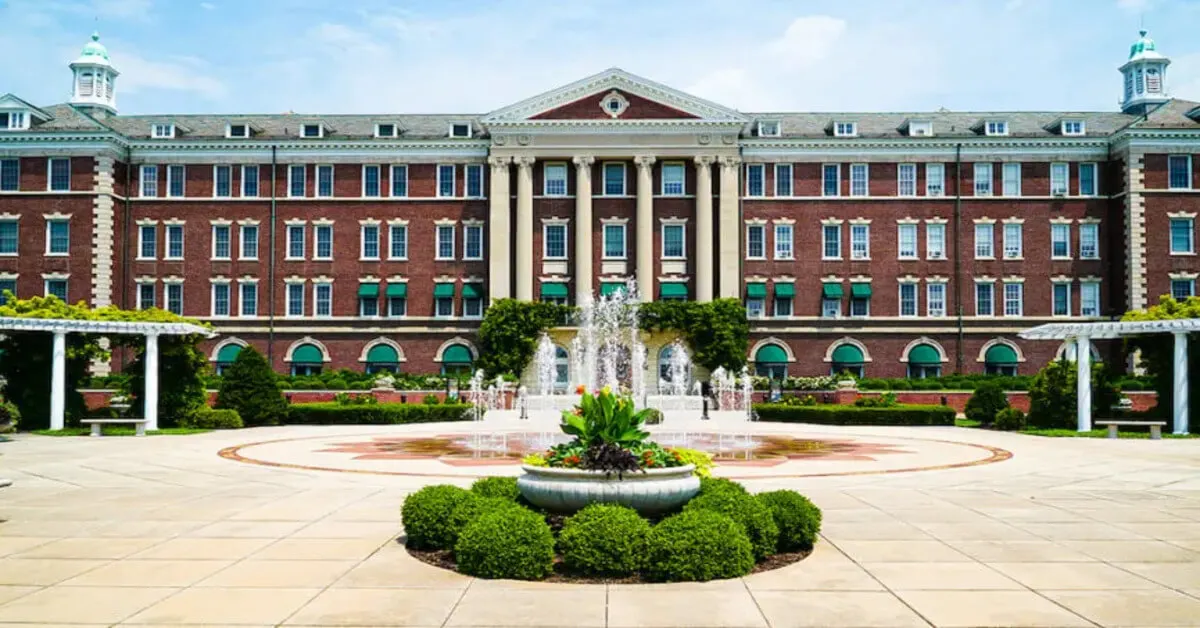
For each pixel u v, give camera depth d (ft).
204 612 38.58
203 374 164.25
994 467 90.99
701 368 236.02
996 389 168.35
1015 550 50.34
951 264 245.86
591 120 241.76
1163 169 237.25
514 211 247.50
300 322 246.06
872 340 245.04
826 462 96.99
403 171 248.73
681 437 140.67
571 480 49.52
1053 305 245.45
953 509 63.72
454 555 48.65
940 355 244.22
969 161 247.09
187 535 54.44
